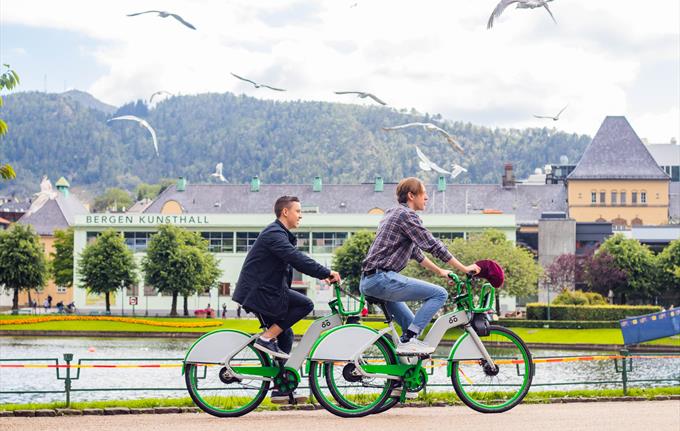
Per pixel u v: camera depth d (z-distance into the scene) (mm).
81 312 117250
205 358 13297
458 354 13555
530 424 12766
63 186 165375
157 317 101812
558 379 39500
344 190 149250
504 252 96875
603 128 167500
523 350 13789
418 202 13578
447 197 153875
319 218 122375
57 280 129250
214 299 120188
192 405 17172
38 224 155750
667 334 58219
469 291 13523
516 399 13789
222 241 122562
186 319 96188
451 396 16625
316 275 13289
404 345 13102
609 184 162250
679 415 14164
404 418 13180
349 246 105500
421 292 13164
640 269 110750
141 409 15758
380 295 13195
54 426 12453
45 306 124875
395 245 13156
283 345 13641
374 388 13172
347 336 13078
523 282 96625
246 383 13461
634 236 131125
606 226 129500
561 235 127375
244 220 122250
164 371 48531
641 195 162625
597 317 84500
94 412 15648
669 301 115000
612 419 13523
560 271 116375
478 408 13711
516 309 117688
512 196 155250
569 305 85438
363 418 13125
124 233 122625
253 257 13281
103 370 49375
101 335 82500
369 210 145625
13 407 16984
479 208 152500
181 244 106125
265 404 15648
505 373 13742
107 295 108750
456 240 97500
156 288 107750
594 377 41969
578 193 161875
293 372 13305
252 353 13336
